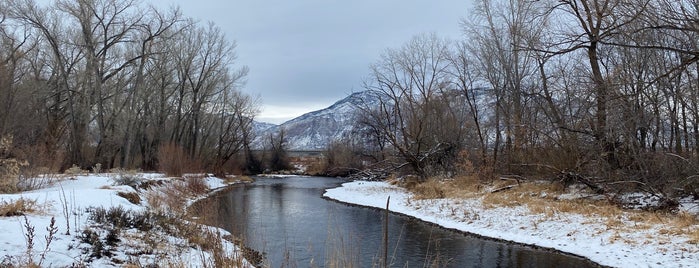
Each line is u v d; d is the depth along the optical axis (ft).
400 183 100.73
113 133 124.16
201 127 153.48
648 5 34.55
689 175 43.01
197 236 32.65
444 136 98.43
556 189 58.39
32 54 105.50
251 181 143.13
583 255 35.96
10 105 74.08
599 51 56.44
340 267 27.48
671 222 38.14
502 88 86.48
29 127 82.94
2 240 22.00
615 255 34.22
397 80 107.65
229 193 92.89
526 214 49.83
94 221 29.76
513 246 40.75
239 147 166.09
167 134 140.77
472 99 97.35
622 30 40.19
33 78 102.22
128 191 51.52
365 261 34.73
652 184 46.62
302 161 233.55
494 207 55.83
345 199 80.94
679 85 44.09
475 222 50.98
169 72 122.83
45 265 20.33
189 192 76.54
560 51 48.91
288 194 93.25
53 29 98.84
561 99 64.69
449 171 91.56
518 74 82.33
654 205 45.52
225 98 145.18
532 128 62.23
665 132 49.24
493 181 73.92
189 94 135.03
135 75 114.93
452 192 72.02
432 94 107.04
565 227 43.09
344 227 50.98
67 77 107.55
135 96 107.86
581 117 56.24
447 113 106.63
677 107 46.37
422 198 71.15
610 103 47.03
